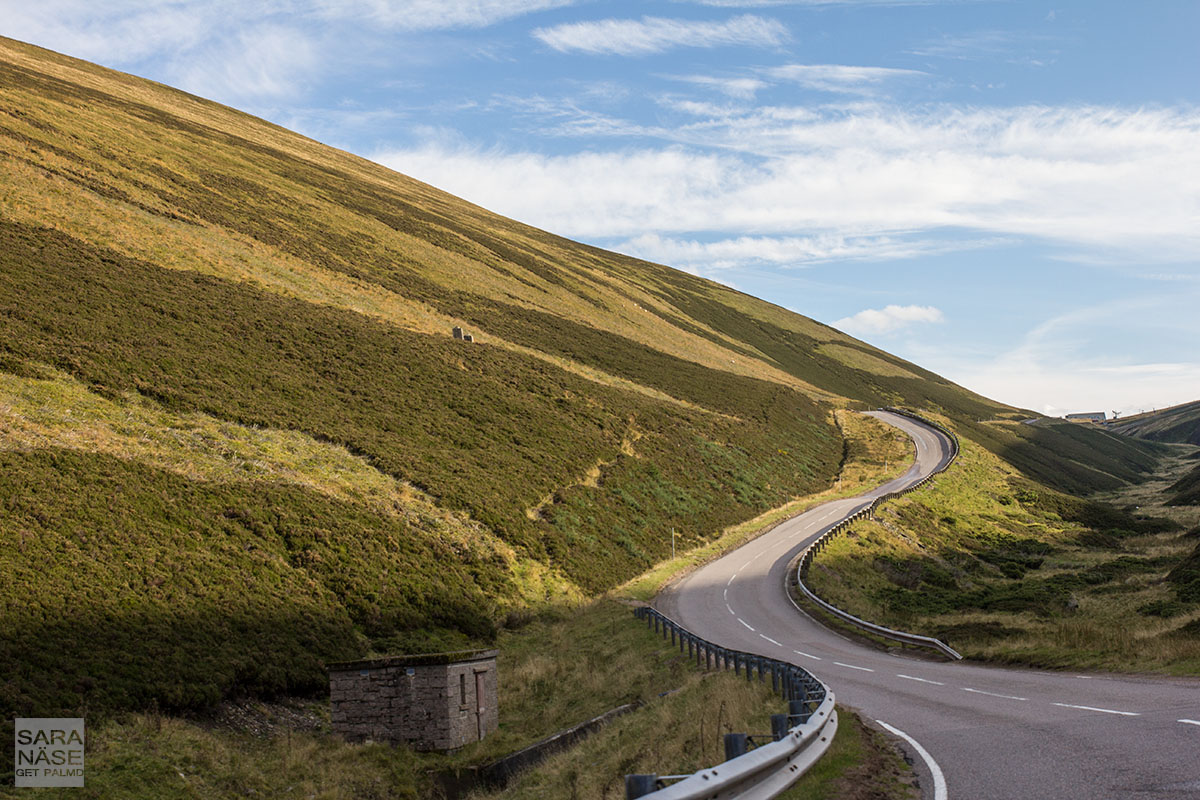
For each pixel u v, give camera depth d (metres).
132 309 49.31
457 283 94.19
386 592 30.98
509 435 53.91
